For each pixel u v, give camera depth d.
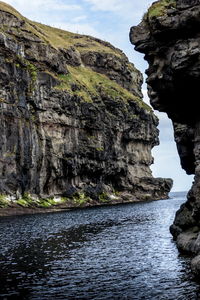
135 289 27.08
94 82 169.38
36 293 26.55
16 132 105.31
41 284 28.77
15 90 107.25
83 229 62.50
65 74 140.00
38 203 110.12
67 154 128.25
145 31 38.84
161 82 39.50
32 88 114.44
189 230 42.50
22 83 110.50
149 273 31.41
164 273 31.12
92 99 152.25
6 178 100.69
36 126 115.50
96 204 138.38
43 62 126.81
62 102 125.75
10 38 110.56
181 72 35.72
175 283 28.05
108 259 37.53
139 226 66.31
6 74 104.31
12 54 109.69
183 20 34.22
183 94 39.75
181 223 46.19
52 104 121.50
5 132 101.75
